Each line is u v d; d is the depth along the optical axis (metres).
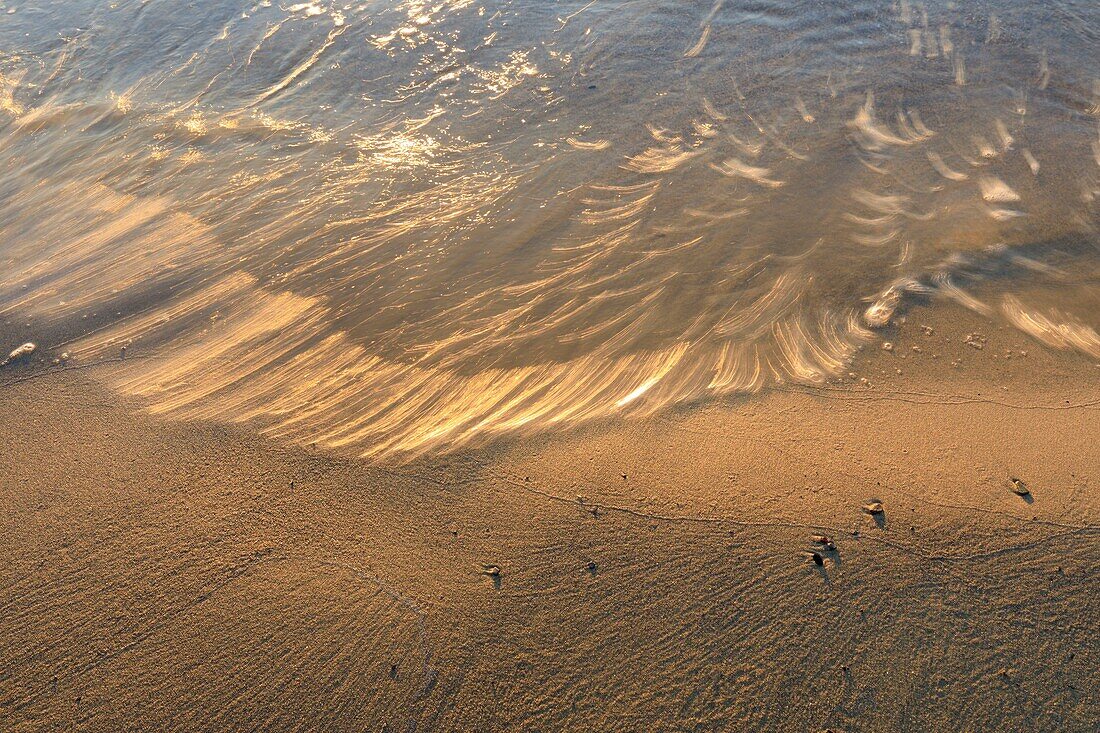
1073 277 5.69
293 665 3.53
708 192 7.00
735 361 5.14
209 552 4.03
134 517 4.25
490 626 3.63
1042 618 3.51
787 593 3.66
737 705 3.30
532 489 4.27
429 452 4.56
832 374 4.95
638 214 6.79
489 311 5.86
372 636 3.62
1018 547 3.79
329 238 6.75
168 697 3.45
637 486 4.23
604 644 3.54
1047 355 4.99
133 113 8.90
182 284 6.28
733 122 7.97
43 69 10.08
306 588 3.84
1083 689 3.27
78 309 6.02
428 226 6.84
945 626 3.51
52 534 4.19
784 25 9.63
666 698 3.35
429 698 3.39
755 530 3.94
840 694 3.31
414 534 4.07
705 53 9.20
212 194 7.42
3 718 3.41
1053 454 4.25
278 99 9.00
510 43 9.73
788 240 6.32
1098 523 3.87
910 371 4.93
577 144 7.83
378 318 5.84
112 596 3.86
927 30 9.33
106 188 7.63
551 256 6.39
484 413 4.87
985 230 6.23
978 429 4.45
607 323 5.63
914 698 3.29
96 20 11.16
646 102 8.41
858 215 6.54
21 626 3.75
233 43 10.26
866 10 9.81
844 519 3.97
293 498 4.31
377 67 9.47
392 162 7.77
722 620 3.59
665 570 3.80
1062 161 6.99
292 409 4.97
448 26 10.20
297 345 5.59
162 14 11.14
